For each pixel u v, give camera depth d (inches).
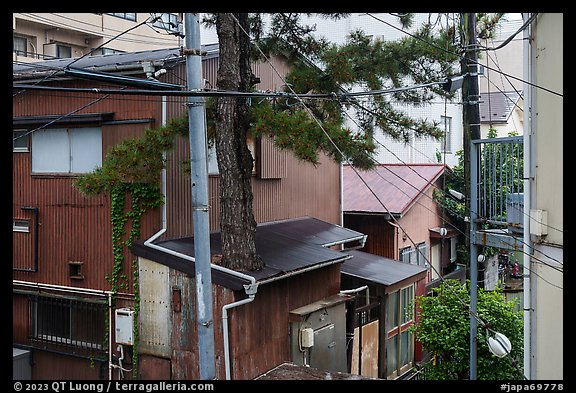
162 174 424.5
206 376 246.5
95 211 451.2
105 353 438.0
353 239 566.6
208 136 410.0
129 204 435.8
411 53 452.1
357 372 499.8
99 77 239.3
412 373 574.9
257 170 530.0
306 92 416.8
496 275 737.6
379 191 728.3
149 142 380.8
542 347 267.1
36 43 1019.3
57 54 1039.6
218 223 490.3
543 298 266.8
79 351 449.7
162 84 259.6
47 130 476.1
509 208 325.1
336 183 661.9
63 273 465.1
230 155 390.3
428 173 756.6
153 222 428.5
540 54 269.0
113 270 439.8
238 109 391.9
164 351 403.9
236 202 390.0
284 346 410.9
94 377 445.7
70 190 463.5
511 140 329.1
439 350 387.2
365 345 512.7
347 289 527.5
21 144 488.4
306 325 423.8
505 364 369.7
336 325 458.9
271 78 545.6
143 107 435.2
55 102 474.0
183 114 408.2
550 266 249.9
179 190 441.4
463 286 410.9
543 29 266.4
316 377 212.8
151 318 410.6
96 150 456.1
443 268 796.6
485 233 337.7
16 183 490.0
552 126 259.8
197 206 246.4
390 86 516.1
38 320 477.1
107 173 368.5
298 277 431.8
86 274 454.0
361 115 461.4
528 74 277.0
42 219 476.4
